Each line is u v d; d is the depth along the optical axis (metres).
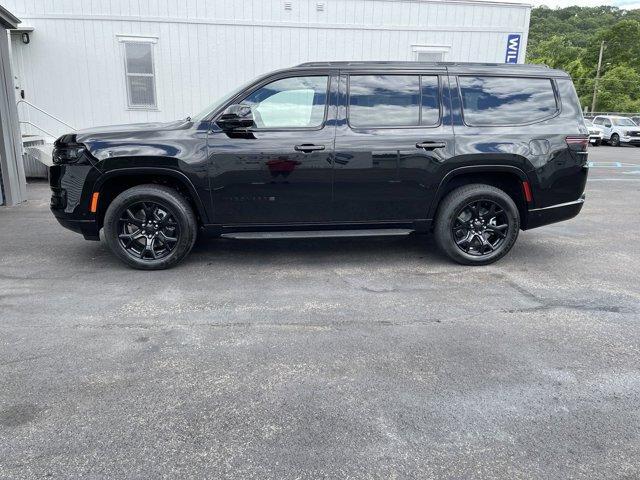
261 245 5.89
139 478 2.19
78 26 11.00
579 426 2.57
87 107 11.39
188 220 4.81
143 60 11.32
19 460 2.29
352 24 11.74
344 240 6.14
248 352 3.30
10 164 8.01
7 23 7.71
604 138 28.72
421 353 3.31
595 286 4.62
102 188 4.71
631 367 3.15
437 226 5.06
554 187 4.98
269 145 4.65
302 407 2.71
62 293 4.31
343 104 4.77
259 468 2.25
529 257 5.55
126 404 2.72
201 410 2.67
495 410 2.70
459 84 4.93
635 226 7.22
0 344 3.37
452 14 12.07
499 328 3.70
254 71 11.66
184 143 4.61
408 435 2.49
